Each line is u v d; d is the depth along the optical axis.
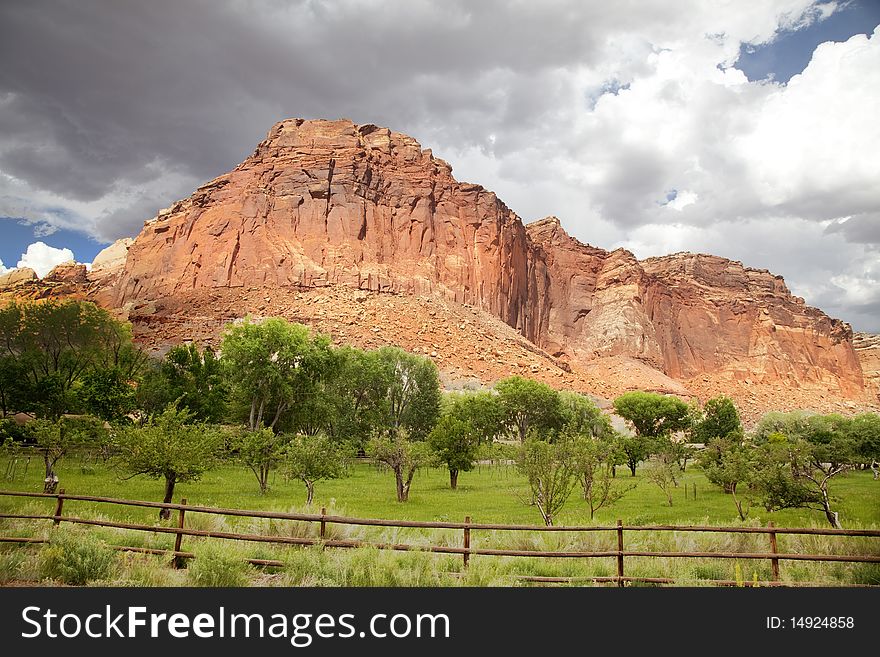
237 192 154.00
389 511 26.34
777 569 10.02
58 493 12.59
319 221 145.88
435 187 164.38
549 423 70.75
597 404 115.81
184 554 10.95
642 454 51.38
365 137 171.88
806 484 22.50
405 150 170.62
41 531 12.30
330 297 128.00
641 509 28.98
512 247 169.50
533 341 171.38
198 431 22.20
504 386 74.06
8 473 30.36
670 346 194.50
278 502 27.44
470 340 124.94
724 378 197.00
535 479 21.03
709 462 38.50
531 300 177.50
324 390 58.09
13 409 50.16
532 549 13.04
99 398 47.31
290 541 11.06
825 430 60.91
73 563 9.39
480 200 167.88
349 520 10.84
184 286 139.62
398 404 66.00
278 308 122.00
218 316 119.00
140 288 147.75
